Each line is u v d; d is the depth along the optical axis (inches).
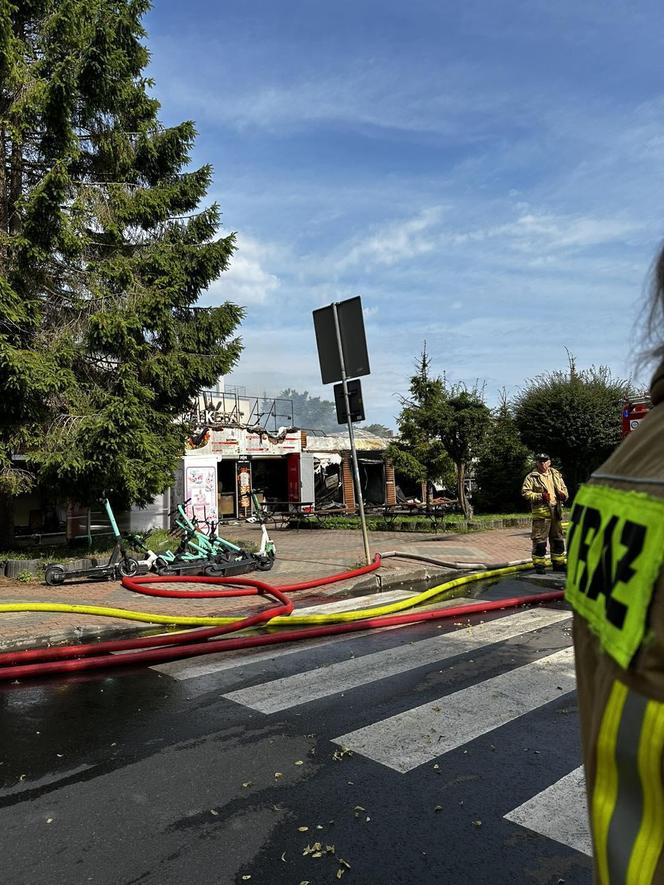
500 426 882.1
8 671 208.1
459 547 526.9
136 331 462.0
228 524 901.8
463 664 217.8
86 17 455.8
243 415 1234.6
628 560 32.7
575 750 149.6
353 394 385.1
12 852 111.9
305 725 167.0
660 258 40.9
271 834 116.5
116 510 484.1
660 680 30.1
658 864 30.4
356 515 807.7
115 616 281.6
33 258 410.9
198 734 162.9
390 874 104.4
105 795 131.6
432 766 142.3
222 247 543.8
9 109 424.2
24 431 411.5
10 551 461.4
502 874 104.0
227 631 256.1
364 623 270.2
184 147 568.1
